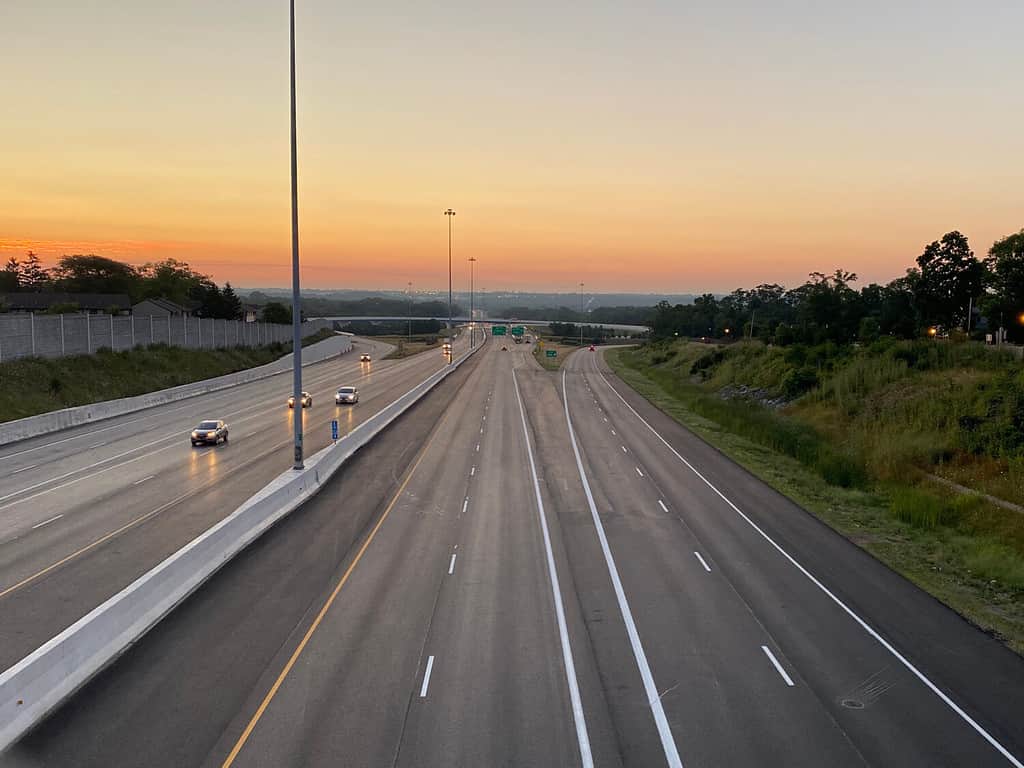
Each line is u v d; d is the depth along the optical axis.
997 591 21.45
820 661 15.88
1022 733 13.13
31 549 21.55
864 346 66.44
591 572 21.17
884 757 12.20
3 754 11.54
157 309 106.94
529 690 14.15
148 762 11.45
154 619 16.88
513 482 32.66
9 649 14.99
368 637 16.31
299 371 30.20
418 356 118.19
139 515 25.41
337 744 12.08
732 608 18.78
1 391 45.94
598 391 72.75
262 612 17.56
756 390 68.56
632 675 14.91
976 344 54.97
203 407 56.19
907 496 31.69
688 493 31.67
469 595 19.09
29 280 148.38
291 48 29.81
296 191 29.86
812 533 26.34
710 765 11.80
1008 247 66.06
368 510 27.28
